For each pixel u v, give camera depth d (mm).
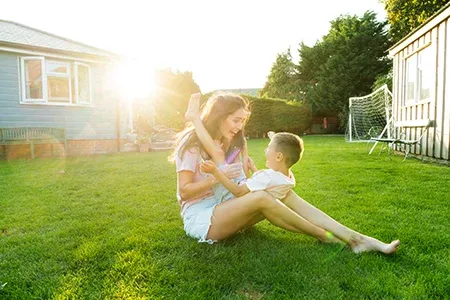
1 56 8766
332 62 23750
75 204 3398
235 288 1653
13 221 2820
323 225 2107
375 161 6867
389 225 2584
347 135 16578
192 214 2221
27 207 3281
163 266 1878
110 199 3621
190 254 2029
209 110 2258
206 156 2223
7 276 1789
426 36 7070
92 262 1958
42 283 1703
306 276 1725
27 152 8938
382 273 1756
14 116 9070
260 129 18844
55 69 9727
